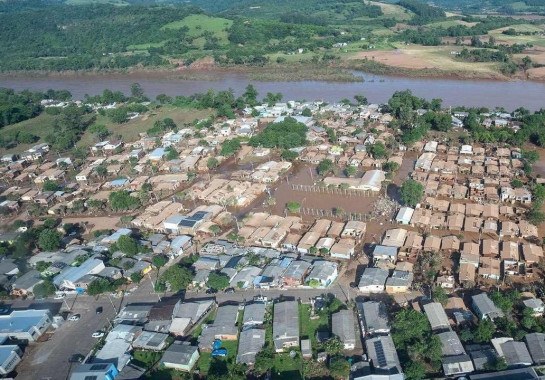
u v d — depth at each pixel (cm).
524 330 9188
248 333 9794
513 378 7925
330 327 9950
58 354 10131
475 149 18012
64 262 13100
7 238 14562
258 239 13325
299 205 14750
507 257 11381
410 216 13688
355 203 15200
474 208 13838
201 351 9731
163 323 10400
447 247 12050
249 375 8950
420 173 16625
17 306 11894
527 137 18362
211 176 18550
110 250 13488
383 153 17975
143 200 16712
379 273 11100
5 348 10125
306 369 8906
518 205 14075
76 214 16475
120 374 9144
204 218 14638
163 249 13338
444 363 8438
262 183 17362
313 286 11238
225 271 11894
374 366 8631
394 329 9419
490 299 9825
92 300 11825
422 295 10562
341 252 12219
